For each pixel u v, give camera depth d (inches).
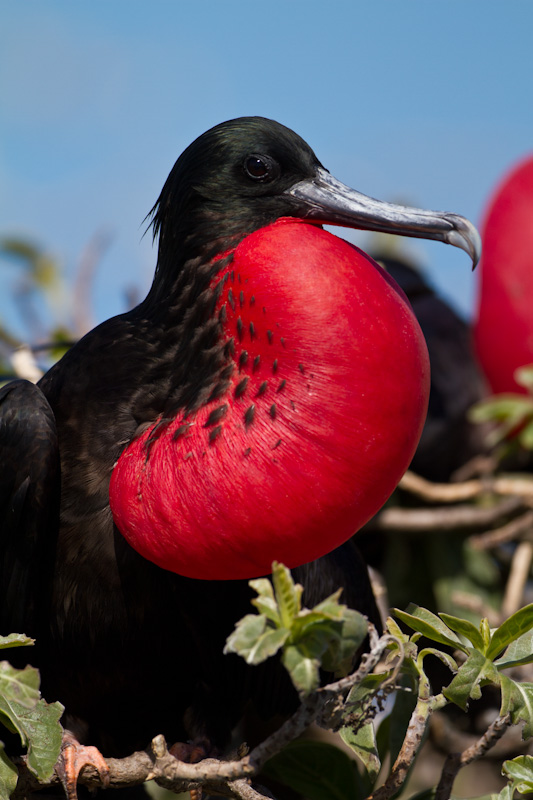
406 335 173.5
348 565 182.2
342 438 172.9
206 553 173.5
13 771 172.9
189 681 179.5
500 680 172.6
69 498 177.5
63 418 177.8
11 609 177.8
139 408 177.0
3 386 178.4
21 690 171.3
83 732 179.9
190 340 176.2
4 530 177.6
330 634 169.8
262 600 170.1
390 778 172.9
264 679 180.1
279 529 173.0
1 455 177.5
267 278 173.6
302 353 173.0
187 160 177.6
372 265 174.1
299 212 177.2
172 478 173.5
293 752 179.5
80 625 178.1
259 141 177.2
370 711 172.7
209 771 172.1
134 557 177.3
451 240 175.9
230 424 173.3
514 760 173.6
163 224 178.2
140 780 175.8
